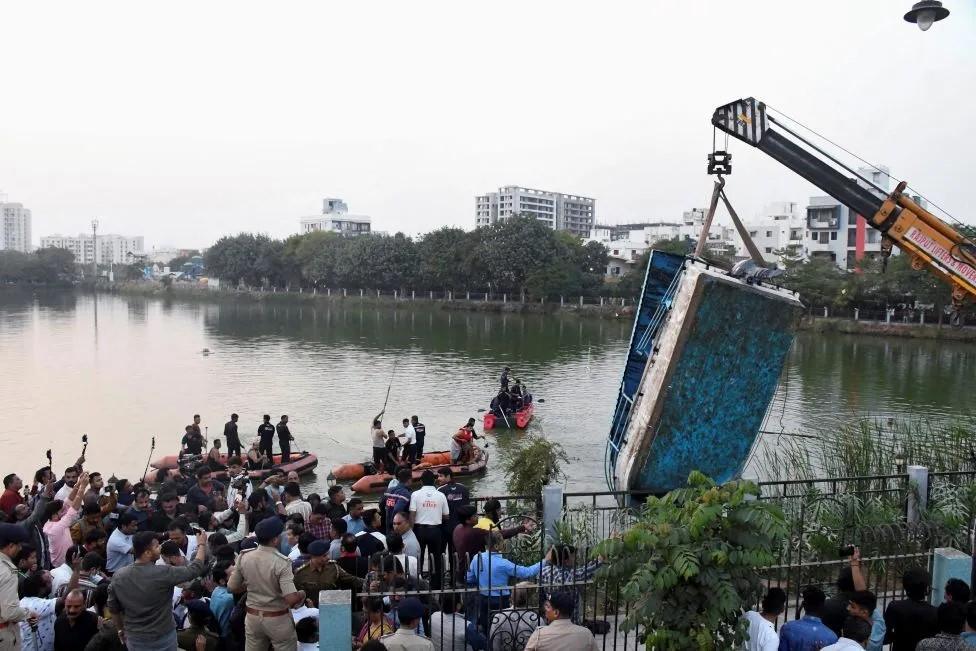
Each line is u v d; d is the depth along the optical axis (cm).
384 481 2006
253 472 2025
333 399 3406
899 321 6178
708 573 576
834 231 8306
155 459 2306
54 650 694
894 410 3125
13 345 5375
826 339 5891
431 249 9575
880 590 959
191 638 695
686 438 1390
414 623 598
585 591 766
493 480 2120
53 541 980
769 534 576
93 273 16000
